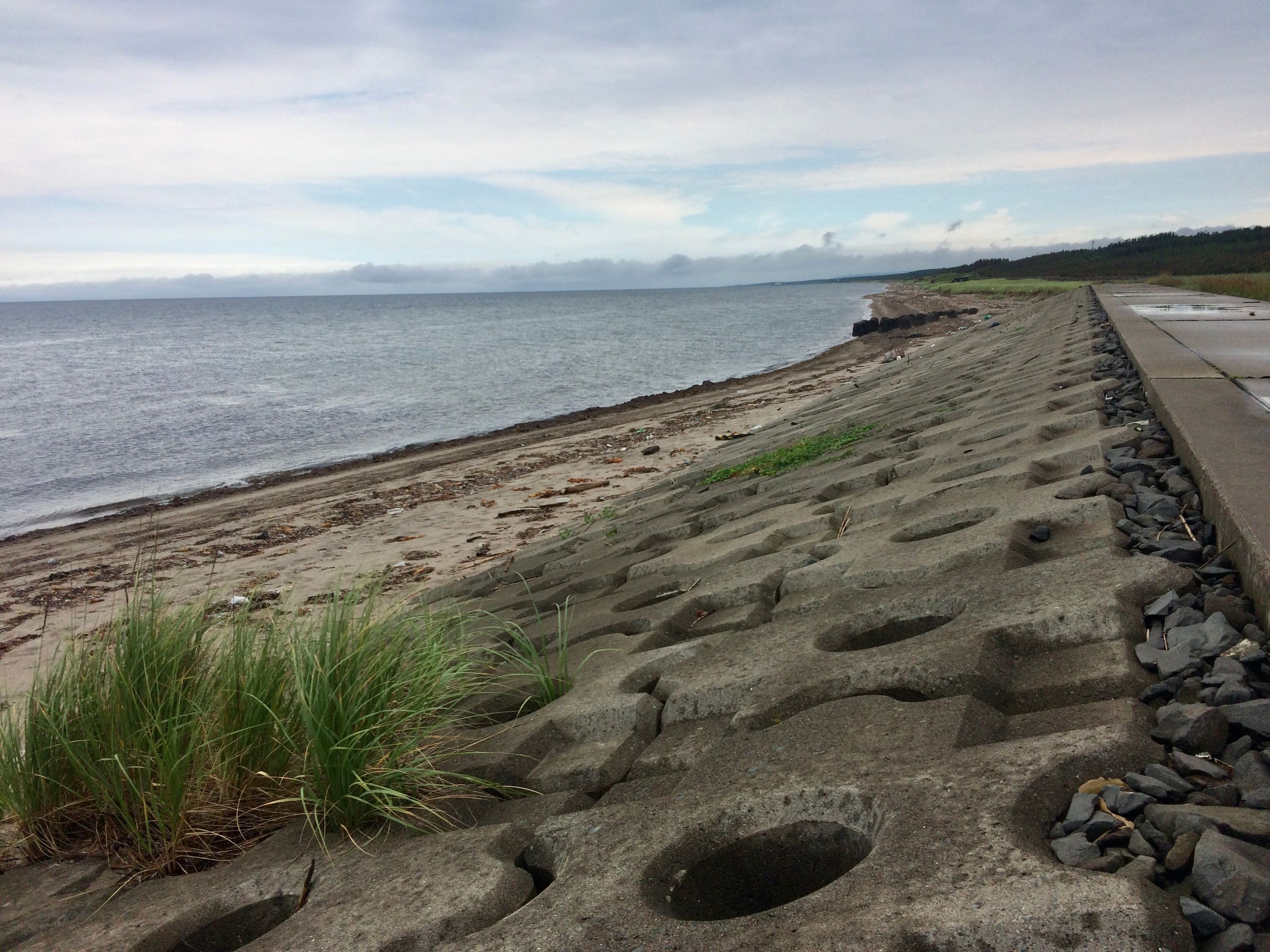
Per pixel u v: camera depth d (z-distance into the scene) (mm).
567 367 40469
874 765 2076
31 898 2777
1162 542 3076
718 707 2855
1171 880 1518
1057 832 1706
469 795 2781
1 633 8680
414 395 31422
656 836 2068
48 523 14727
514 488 13961
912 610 3078
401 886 2184
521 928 1809
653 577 5156
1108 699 2215
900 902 1555
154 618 3541
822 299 159250
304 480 16953
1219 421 4426
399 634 3537
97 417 26984
